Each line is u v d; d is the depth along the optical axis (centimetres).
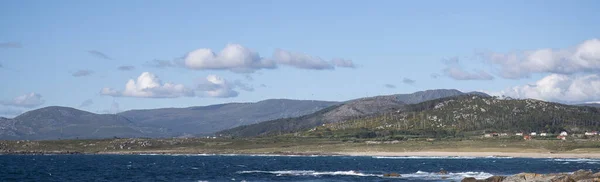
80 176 16012
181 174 16562
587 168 18588
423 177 14725
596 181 9675
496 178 11200
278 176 15438
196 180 14438
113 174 16750
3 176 16025
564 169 18188
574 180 9831
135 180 14562
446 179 14062
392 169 18788
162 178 15162
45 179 14962
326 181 13738
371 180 13925
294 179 14462
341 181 13725
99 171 18150
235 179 14625
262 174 16262
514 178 10806
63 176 16000
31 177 15688
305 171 17575
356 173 16388
